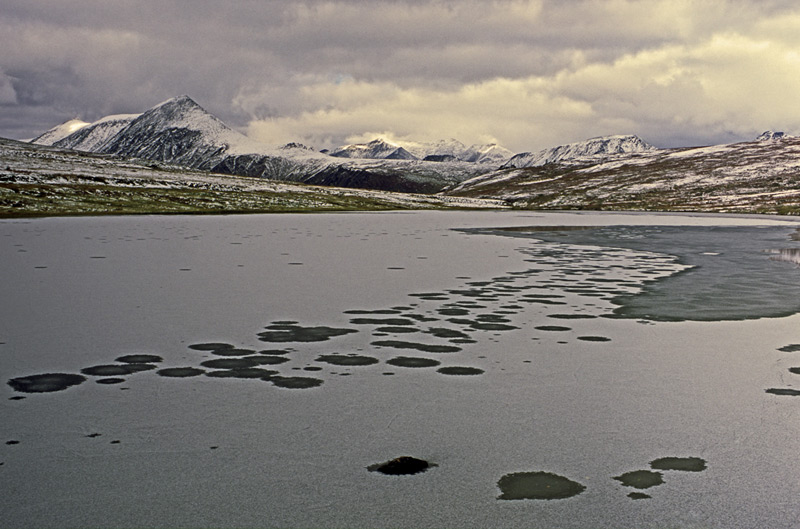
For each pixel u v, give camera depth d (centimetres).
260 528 537
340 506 574
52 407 823
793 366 1019
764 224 6197
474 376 964
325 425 764
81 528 535
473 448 700
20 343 1163
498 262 2534
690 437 732
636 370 997
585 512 567
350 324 1335
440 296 1691
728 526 545
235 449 694
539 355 1088
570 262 2547
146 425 762
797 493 602
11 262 2458
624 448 702
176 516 555
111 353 1095
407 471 645
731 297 1684
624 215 9494
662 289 1822
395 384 924
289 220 6556
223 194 10838
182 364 1029
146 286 1853
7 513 558
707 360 1055
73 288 1811
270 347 1141
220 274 2125
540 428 757
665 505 580
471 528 539
